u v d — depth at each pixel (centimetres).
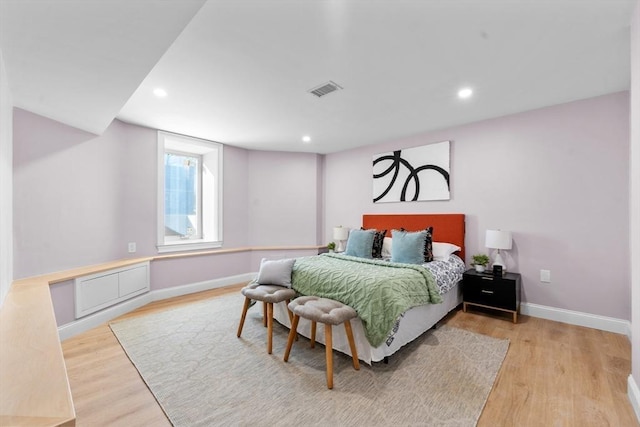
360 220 471
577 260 283
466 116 329
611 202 267
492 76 236
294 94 270
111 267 301
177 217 443
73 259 286
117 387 183
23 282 232
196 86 252
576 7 157
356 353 203
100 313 290
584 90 261
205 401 169
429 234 331
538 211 305
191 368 205
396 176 422
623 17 164
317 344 246
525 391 177
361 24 170
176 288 392
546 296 300
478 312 321
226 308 339
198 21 166
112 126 330
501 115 325
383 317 202
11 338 131
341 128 374
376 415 156
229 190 465
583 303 280
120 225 341
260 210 497
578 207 283
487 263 325
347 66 219
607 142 269
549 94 270
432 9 158
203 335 263
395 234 343
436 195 379
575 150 285
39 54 163
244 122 351
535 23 170
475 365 207
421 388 180
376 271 248
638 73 151
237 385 185
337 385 184
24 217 243
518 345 240
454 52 201
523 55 205
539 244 304
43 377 99
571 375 194
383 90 262
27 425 75
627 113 260
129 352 229
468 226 354
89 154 302
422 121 346
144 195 366
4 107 179
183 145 422
